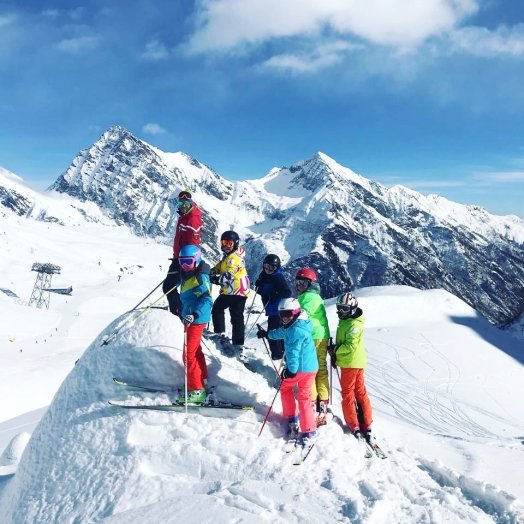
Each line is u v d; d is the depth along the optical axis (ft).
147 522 19.31
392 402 88.17
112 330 27.09
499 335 134.51
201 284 24.80
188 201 28.86
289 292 28.40
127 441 23.13
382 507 19.65
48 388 187.32
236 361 27.91
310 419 23.47
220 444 22.58
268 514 19.01
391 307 143.02
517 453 29.99
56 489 23.03
